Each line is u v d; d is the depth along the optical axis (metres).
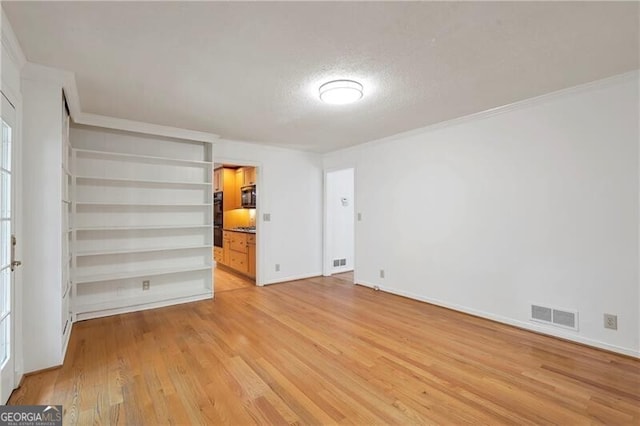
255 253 5.41
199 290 4.45
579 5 1.70
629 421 1.83
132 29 1.90
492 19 1.82
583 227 2.85
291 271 5.57
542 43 2.09
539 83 2.73
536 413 1.91
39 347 2.37
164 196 4.28
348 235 6.50
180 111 3.39
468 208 3.72
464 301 3.77
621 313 2.65
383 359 2.60
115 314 3.73
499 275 3.44
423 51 2.18
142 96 2.96
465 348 2.81
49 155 2.41
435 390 2.16
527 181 3.21
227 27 1.89
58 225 2.45
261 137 4.59
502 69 2.46
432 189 4.11
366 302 4.24
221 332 3.18
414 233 4.34
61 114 2.47
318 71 2.47
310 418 1.87
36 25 1.85
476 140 3.63
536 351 2.74
